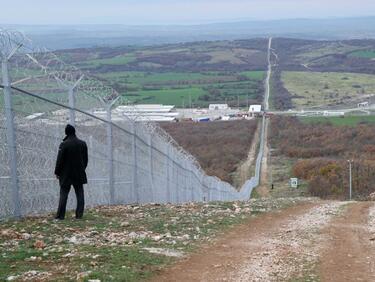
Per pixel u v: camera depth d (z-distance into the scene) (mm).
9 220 10742
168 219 13797
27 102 11430
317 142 71688
